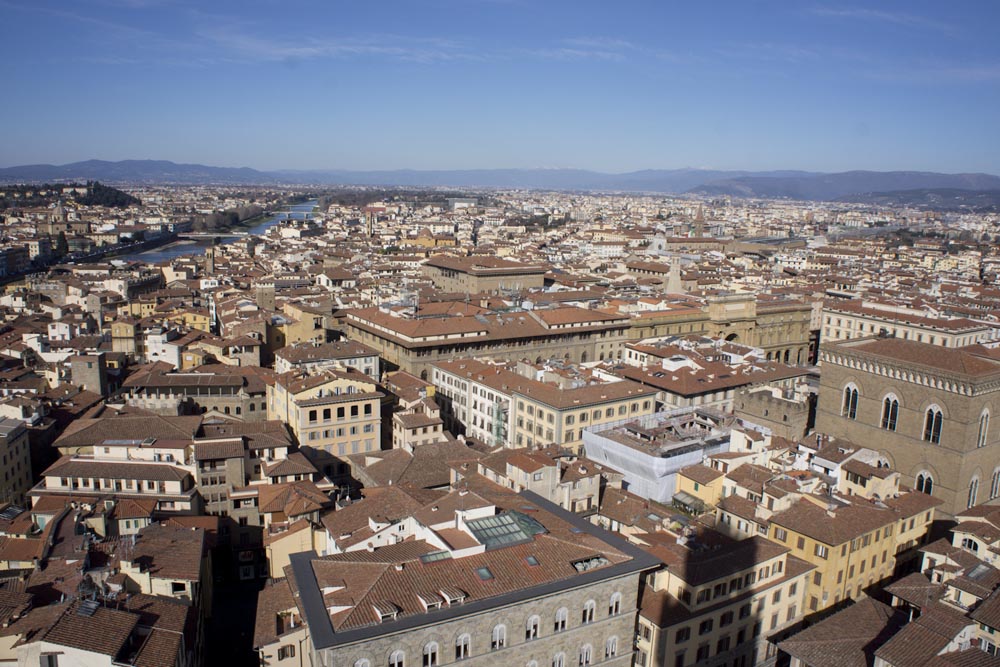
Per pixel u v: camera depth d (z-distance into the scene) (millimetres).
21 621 80625
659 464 137375
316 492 126125
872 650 90812
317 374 168875
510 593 79125
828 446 141750
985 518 116812
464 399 196750
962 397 138250
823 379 164000
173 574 98500
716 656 100312
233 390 185375
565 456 133250
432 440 160625
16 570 100500
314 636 70438
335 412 160375
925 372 142875
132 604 89062
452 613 75000
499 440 178250
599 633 86062
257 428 147000
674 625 94188
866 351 156125
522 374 195500
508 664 79875
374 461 144625
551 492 118500
